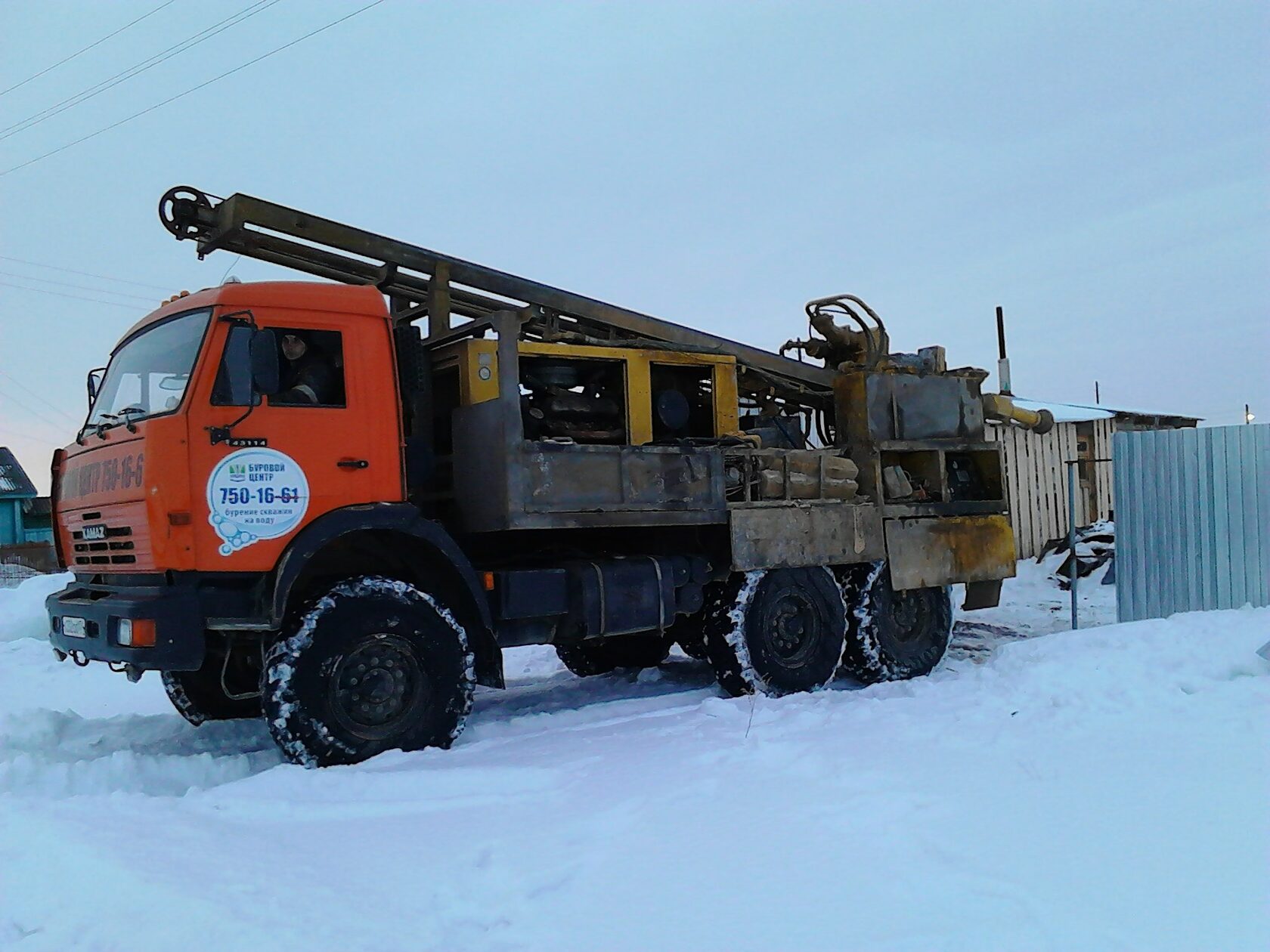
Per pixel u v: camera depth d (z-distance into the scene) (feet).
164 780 15.93
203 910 8.85
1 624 39.81
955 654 28.91
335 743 16.21
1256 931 7.93
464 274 21.38
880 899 8.93
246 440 16.29
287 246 20.40
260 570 16.28
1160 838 10.03
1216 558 26.12
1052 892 8.84
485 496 19.43
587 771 14.67
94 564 17.70
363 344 17.66
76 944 8.33
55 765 15.66
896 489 25.77
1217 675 18.61
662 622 21.12
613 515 20.38
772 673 22.50
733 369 23.93
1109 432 50.83
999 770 12.93
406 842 11.59
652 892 9.46
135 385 17.65
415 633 17.20
